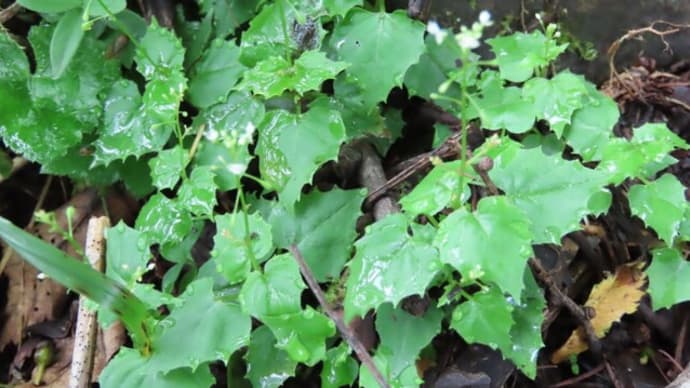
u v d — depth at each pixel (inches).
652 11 16.9
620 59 17.4
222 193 16.2
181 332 13.9
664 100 16.9
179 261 15.5
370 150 16.3
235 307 14.0
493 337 13.7
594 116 15.2
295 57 15.8
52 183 17.9
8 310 17.1
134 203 17.5
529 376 14.2
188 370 13.9
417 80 16.4
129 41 17.0
